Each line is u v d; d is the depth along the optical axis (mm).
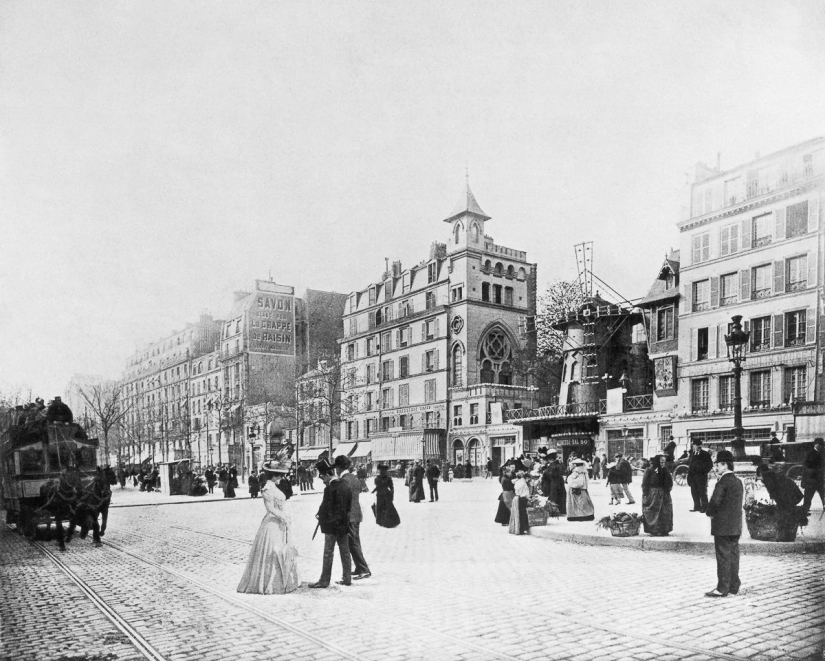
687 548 13758
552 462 21281
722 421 40250
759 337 39344
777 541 13039
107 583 11648
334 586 10828
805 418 28609
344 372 71312
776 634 7656
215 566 13289
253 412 52250
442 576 11547
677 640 7516
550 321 62750
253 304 50000
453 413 61469
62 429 20016
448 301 63000
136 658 7273
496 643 7520
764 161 39469
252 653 7332
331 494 10977
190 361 47125
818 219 36656
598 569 11883
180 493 42812
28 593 10875
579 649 7270
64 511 17016
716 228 41875
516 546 15094
